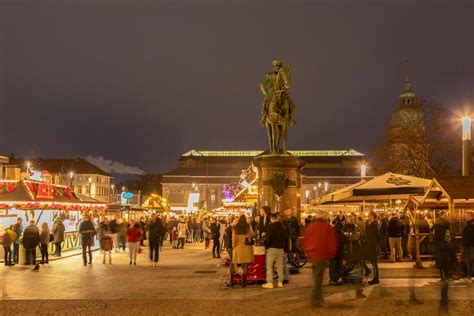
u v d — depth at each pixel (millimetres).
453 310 11164
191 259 25500
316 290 11844
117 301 12656
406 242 22031
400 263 20656
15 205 26391
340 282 15266
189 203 77875
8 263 21953
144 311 11375
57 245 26156
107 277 17688
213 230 26938
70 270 20156
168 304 12188
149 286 15305
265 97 23312
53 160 137500
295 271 17891
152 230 22141
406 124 55750
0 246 24703
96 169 140500
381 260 21750
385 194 20938
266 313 11055
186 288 14828
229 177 142875
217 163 146500
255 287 14828
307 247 12078
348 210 41125
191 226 43375
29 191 26953
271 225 14656
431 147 54219
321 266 11914
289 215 17000
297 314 10922
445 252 11977
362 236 16281
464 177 18203
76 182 136000
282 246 14680
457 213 19156
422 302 12180
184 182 142750
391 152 55656
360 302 12242
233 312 11195
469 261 14641
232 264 15031
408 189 20656
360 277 15273
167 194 142750
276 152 22984
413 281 12156
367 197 23641
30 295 13703
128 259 25500
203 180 142875
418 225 20734
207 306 11898
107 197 145625
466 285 14453
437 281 15594
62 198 30438
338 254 15086
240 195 32812
